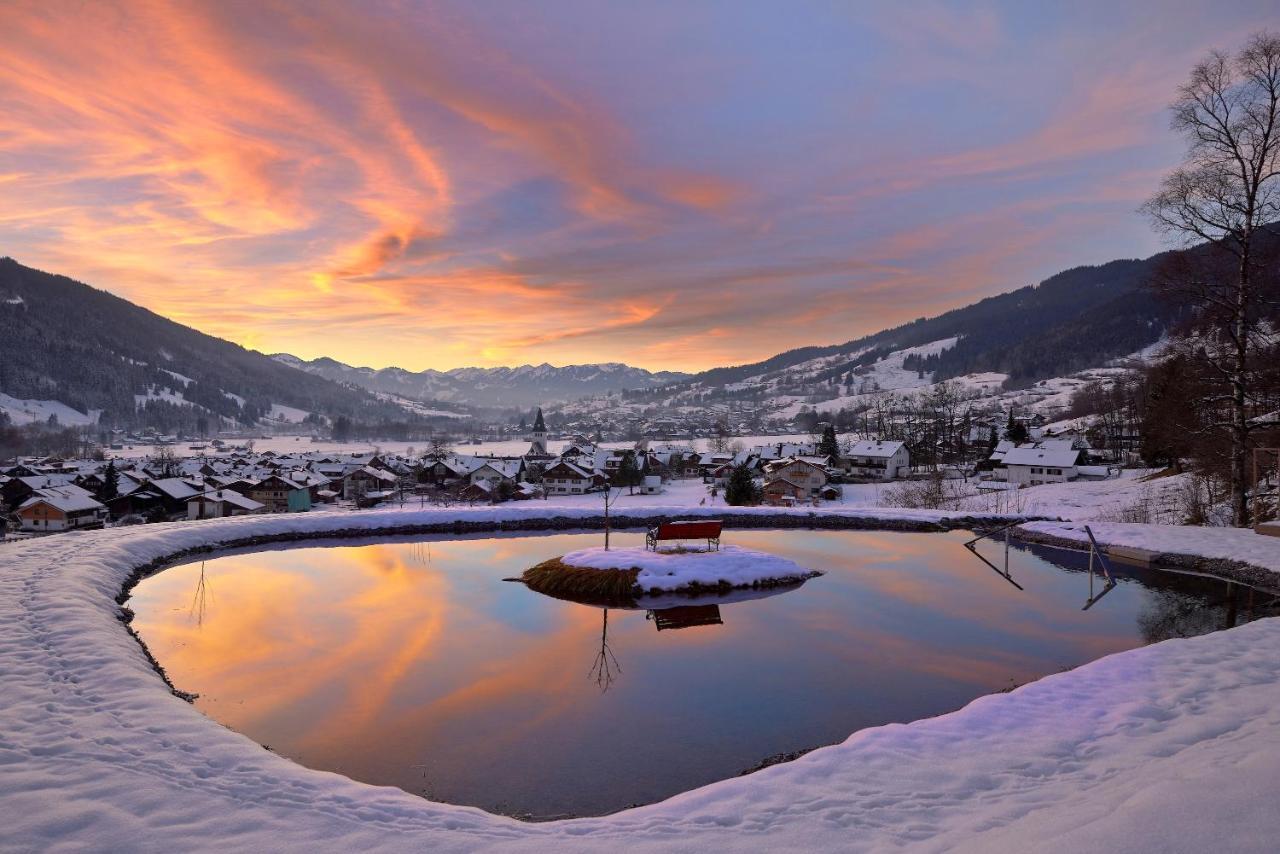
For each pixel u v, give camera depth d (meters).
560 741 13.41
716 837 7.66
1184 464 59.28
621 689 16.11
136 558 29.78
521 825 8.28
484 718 14.53
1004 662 17.52
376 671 17.42
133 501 80.06
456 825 8.22
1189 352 31.27
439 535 41.75
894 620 21.56
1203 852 5.65
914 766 9.48
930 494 60.72
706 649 19.22
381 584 27.91
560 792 11.54
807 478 88.75
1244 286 26.81
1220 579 25.98
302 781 9.23
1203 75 26.50
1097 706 11.49
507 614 23.27
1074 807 7.33
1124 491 55.91
